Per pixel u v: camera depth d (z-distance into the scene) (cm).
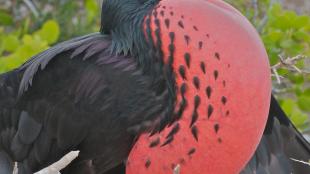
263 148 974
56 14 1487
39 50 1152
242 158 783
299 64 1181
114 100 821
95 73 832
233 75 757
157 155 791
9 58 1140
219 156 776
